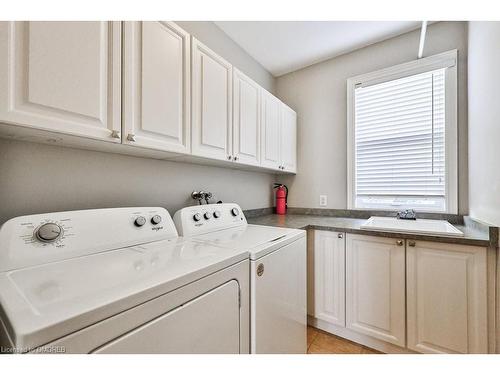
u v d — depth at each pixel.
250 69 2.36
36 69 0.75
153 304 0.64
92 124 0.90
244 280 0.98
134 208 1.15
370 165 2.22
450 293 1.36
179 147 1.25
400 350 1.55
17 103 0.71
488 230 1.26
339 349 1.66
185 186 1.69
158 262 0.84
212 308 0.82
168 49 1.19
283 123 2.37
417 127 2.00
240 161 1.73
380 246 1.59
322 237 1.85
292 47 2.23
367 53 2.22
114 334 0.55
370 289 1.63
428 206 1.96
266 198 2.62
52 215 0.88
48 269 0.76
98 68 0.91
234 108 1.67
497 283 1.24
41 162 1.01
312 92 2.56
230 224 1.63
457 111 1.82
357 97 2.29
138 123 1.05
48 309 0.51
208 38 1.86
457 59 1.82
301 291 1.46
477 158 1.54
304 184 2.62
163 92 1.16
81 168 1.14
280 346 1.20
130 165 1.35
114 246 1.01
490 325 1.27
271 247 1.13
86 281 0.66
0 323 0.51
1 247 0.74
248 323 1.00
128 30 1.01
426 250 1.43
